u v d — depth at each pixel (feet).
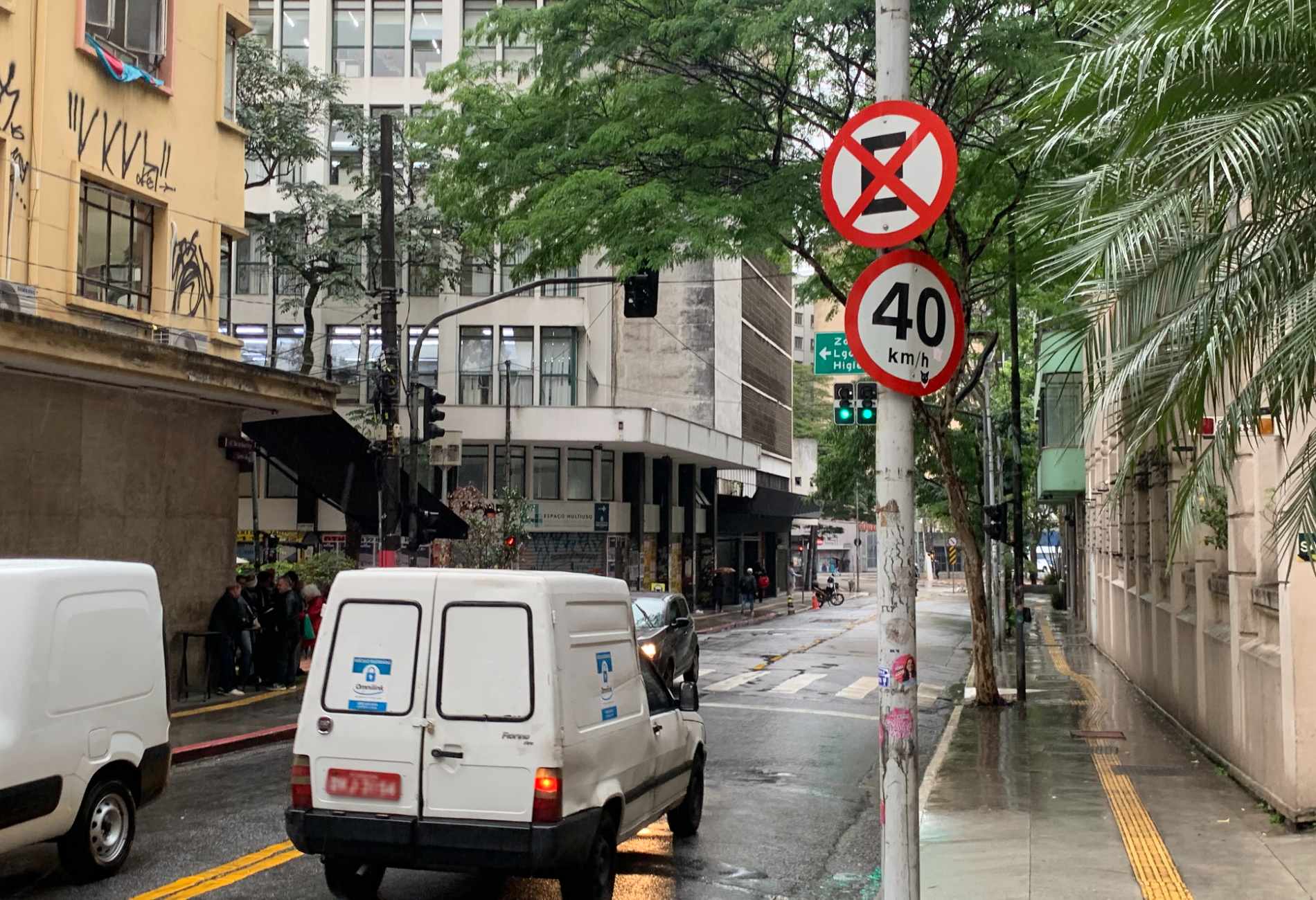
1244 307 18.54
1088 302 21.27
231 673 58.80
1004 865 27.55
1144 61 18.20
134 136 55.77
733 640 109.81
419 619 23.25
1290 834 29.89
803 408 329.52
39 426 50.49
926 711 63.87
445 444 72.33
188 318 59.36
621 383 177.06
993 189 54.39
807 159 51.42
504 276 129.18
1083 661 93.61
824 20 44.62
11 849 23.71
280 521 123.85
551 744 22.33
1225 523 41.39
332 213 102.12
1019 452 68.18
